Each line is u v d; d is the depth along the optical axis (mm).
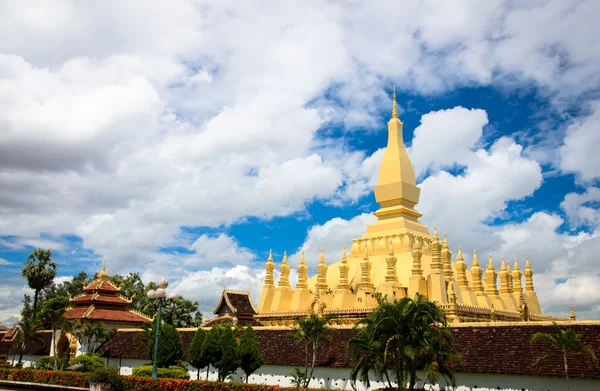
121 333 60500
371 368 35312
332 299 52906
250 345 43312
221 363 43156
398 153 62906
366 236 60750
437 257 48844
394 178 62062
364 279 51281
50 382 46188
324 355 42375
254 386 36500
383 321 31719
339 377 41000
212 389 37438
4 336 77812
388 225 60531
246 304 61656
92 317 63875
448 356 33375
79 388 42875
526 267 64312
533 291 63344
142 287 99438
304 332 40406
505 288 58219
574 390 31484
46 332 67688
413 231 59781
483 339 36562
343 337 42844
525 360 33625
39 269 90188
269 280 59312
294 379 41781
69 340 63750
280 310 55688
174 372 46688
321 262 55219
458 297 49469
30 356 66562
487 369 34375
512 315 52219
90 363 54531
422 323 31750
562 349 31078
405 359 32219
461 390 35500
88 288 69562
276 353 45312
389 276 49500
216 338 44188
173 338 50062
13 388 47281
